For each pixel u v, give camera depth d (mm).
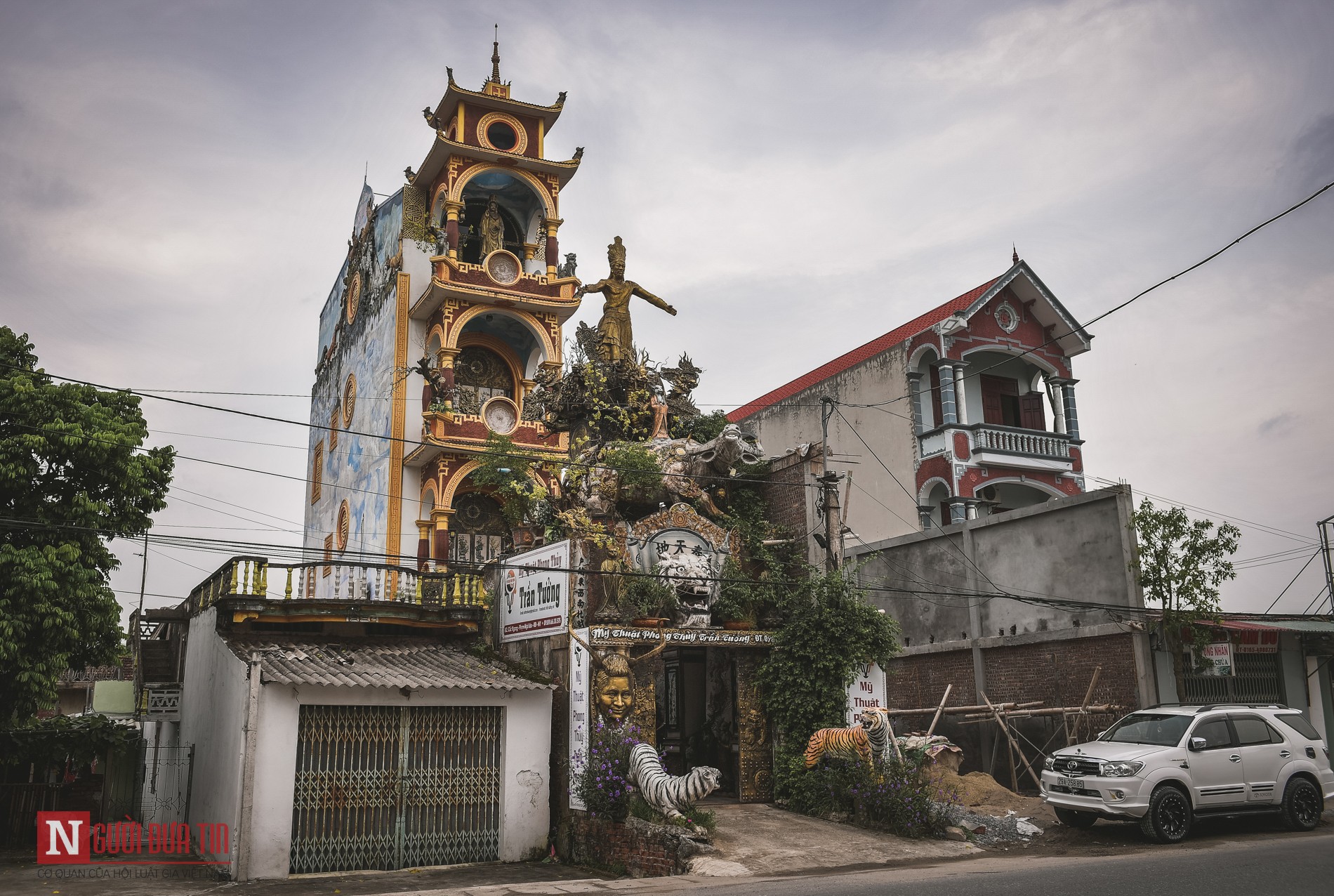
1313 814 15586
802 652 17625
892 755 16641
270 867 14711
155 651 24969
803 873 13367
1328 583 23312
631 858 14844
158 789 22312
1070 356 32250
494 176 31281
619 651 16625
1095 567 20328
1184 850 13617
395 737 16094
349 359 35000
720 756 19469
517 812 16594
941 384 30266
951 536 24297
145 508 20312
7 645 17547
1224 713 15656
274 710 15156
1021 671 21781
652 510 19656
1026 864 12812
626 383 22656
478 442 28094
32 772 21578
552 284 30219
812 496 19250
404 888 13922
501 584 20047
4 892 13727
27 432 18922
